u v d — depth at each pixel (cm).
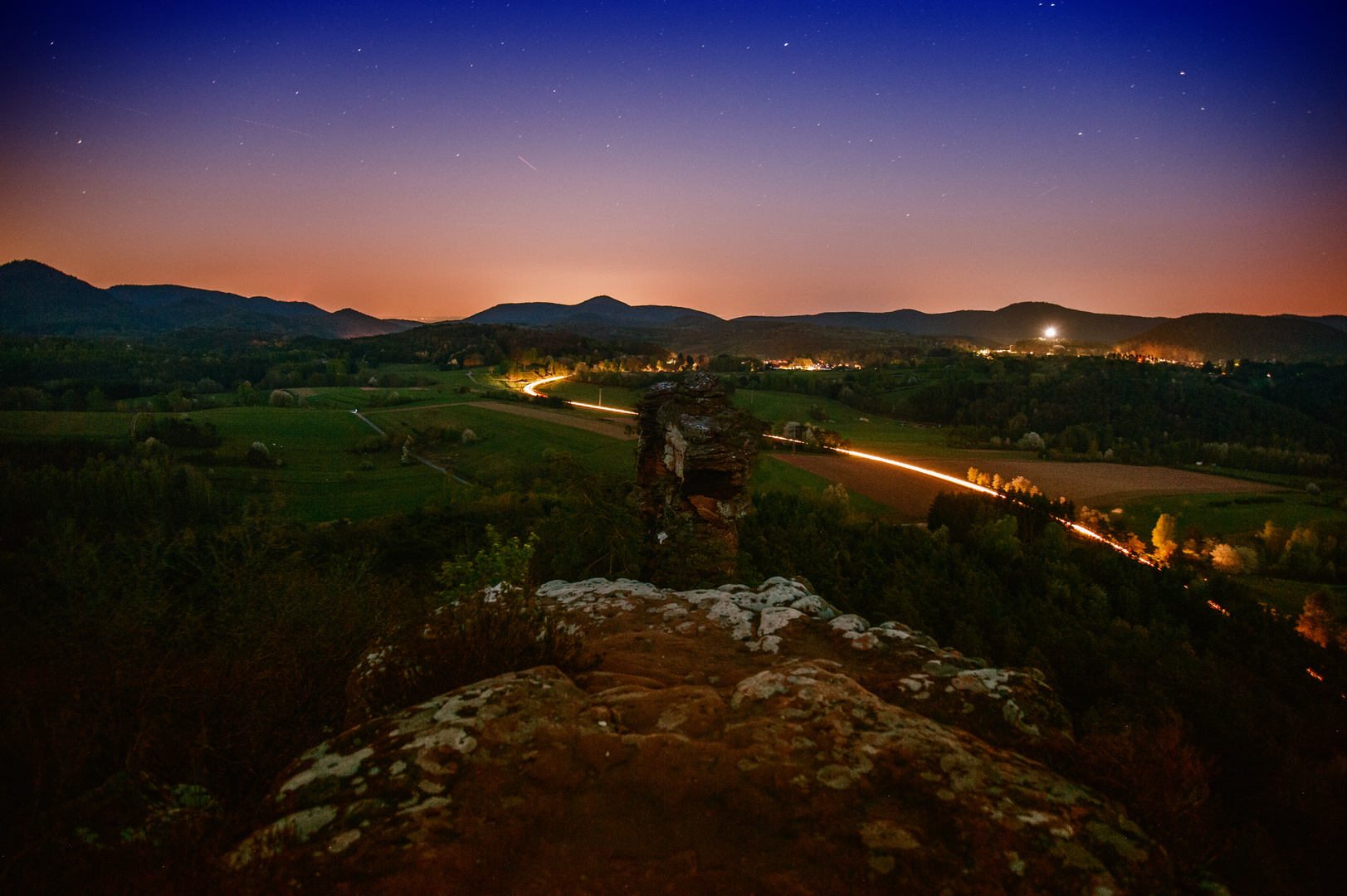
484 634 432
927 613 2375
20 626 427
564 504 1809
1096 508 7956
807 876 232
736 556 1658
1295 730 870
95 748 302
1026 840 248
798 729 314
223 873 227
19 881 223
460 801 260
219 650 429
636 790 275
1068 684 1213
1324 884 478
